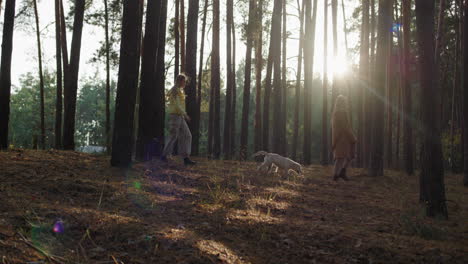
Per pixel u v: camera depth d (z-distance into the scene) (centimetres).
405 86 1612
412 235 518
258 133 2247
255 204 614
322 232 490
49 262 308
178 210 515
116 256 341
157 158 889
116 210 469
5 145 945
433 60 649
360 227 543
